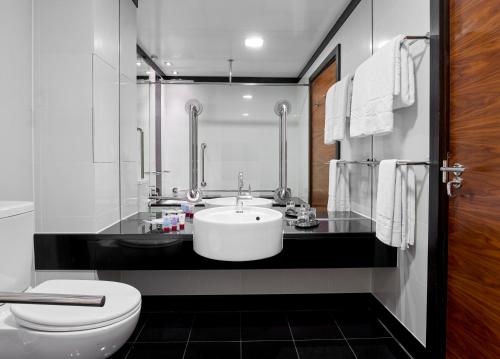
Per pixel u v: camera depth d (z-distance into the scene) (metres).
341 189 2.13
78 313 1.11
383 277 1.97
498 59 1.07
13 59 1.51
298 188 2.22
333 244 1.73
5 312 1.21
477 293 1.18
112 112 1.85
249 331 1.88
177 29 2.12
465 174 1.23
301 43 2.15
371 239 1.74
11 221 1.30
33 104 1.64
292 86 2.20
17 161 1.55
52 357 1.09
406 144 1.62
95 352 1.11
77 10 1.62
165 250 1.68
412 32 1.56
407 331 1.66
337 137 2.05
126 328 1.16
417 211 1.54
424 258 1.50
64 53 1.63
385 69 1.50
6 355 1.13
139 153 2.15
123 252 1.67
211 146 2.20
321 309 2.19
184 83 2.17
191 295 2.17
